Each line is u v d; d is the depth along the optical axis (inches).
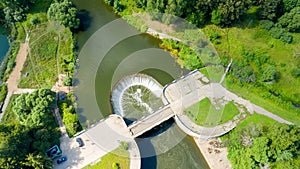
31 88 3294.8
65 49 3577.8
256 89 3321.9
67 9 3663.9
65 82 3297.2
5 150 2506.2
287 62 3444.9
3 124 2837.1
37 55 3506.4
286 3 3602.4
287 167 2682.1
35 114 2878.9
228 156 2965.1
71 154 2878.9
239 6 3425.2
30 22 3703.3
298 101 3267.7
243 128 3021.7
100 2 3961.6
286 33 3545.8
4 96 3225.9
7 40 3654.0
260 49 3526.1
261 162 2733.8
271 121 3134.8
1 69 3412.9
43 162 2657.5
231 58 3486.7
